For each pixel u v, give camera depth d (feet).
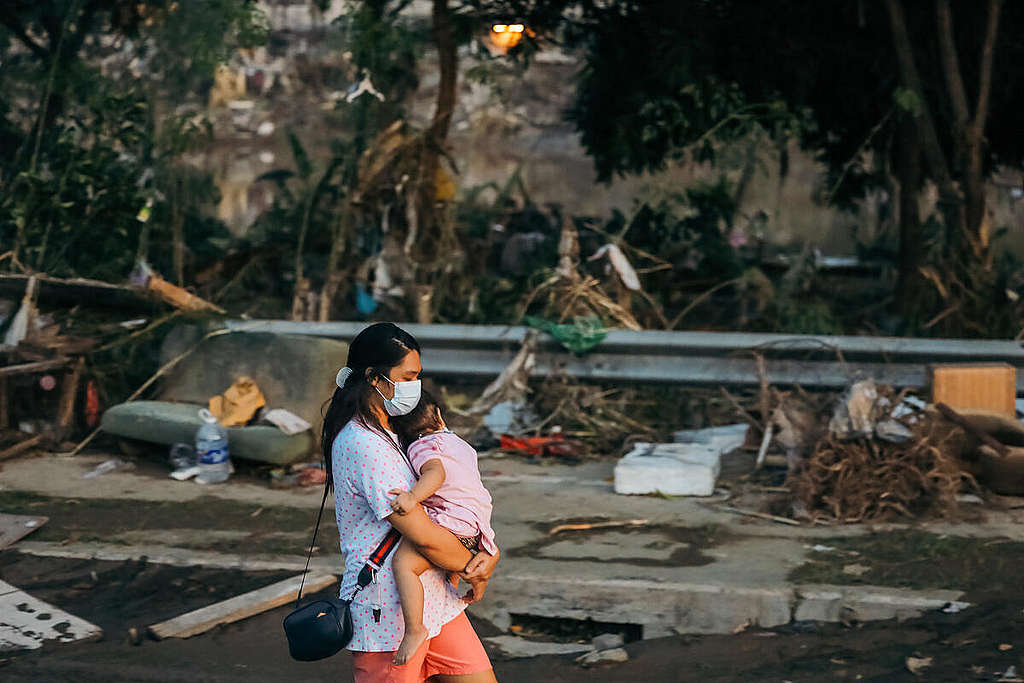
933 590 18.53
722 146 46.50
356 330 31.48
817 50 45.70
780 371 29.40
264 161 123.75
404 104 45.42
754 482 25.41
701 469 24.54
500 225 55.62
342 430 11.20
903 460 23.18
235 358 28.99
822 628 17.93
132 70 48.49
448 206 41.47
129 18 44.47
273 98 124.57
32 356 29.45
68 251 37.50
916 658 16.42
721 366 29.89
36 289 31.65
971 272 37.24
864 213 78.33
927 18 45.03
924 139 40.81
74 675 16.22
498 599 19.13
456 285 39.88
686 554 20.56
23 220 35.27
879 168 55.52
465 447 11.60
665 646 17.72
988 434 24.63
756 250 55.11
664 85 45.16
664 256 48.85
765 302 41.22
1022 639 16.89
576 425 30.63
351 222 40.14
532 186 112.98
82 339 30.45
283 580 19.72
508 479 26.17
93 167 36.94
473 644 11.40
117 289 32.89
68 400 29.89
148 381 30.83
